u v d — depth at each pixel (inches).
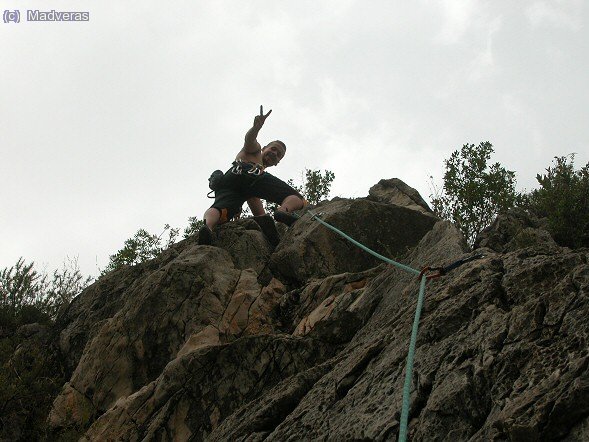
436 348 158.1
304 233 318.3
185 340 274.4
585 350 127.8
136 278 349.7
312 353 228.4
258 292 293.0
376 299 235.0
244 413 200.4
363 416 153.7
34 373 297.6
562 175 280.2
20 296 373.7
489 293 166.7
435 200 338.3
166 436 226.1
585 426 113.9
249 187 348.2
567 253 171.3
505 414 123.0
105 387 271.4
